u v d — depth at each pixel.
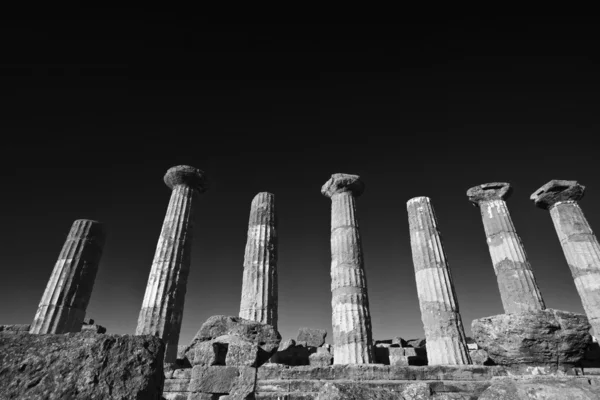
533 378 3.87
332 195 13.49
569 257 12.35
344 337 10.21
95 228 12.46
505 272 11.94
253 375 5.20
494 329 4.77
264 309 10.73
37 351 2.79
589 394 3.49
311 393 6.61
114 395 2.67
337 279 11.34
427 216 12.38
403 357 13.17
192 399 5.03
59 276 11.27
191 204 12.84
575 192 13.02
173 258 11.47
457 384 7.23
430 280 11.13
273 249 12.14
